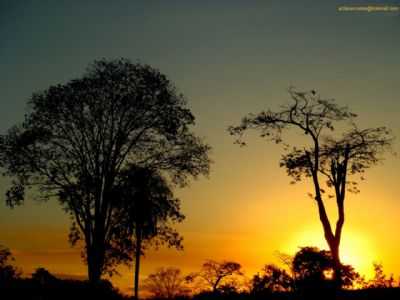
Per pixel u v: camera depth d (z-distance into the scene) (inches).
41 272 1638.8
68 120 1971.0
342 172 1673.2
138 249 2052.2
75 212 1977.1
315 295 1507.1
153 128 2018.9
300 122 1742.1
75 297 1663.4
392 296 1437.0
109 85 1964.8
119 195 1959.9
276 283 1583.4
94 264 1920.5
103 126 1985.7
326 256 1569.9
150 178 2023.9
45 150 1973.4
